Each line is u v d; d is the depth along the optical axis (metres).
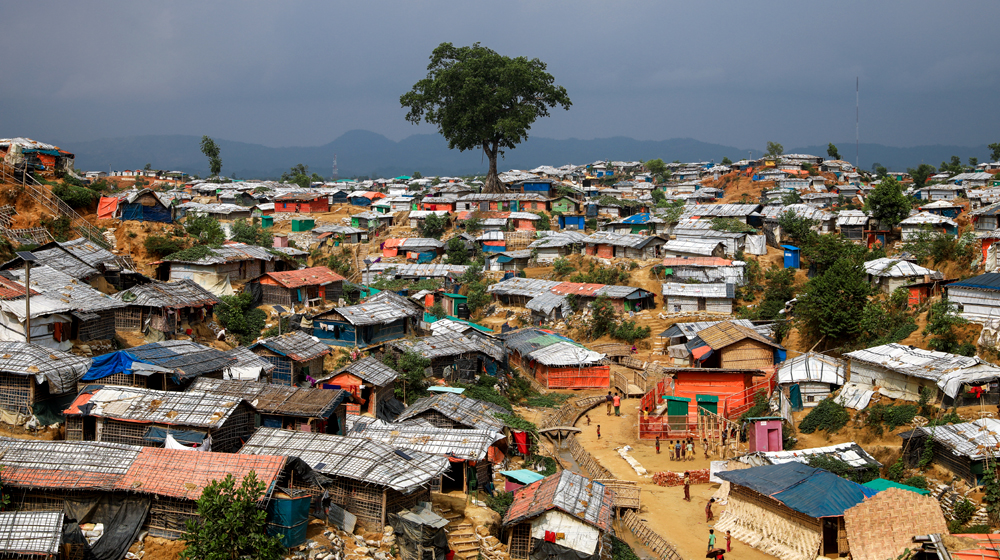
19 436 33.12
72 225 63.91
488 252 98.50
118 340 46.91
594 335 75.81
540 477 38.25
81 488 27.08
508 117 117.00
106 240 66.00
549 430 50.78
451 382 55.00
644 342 73.44
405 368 50.91
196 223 75.81
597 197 141.50
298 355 47.84
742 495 38.62
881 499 33.59
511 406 54.94
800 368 52.25
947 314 52.66
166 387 38.12
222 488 25.81
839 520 33.88
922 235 74.12
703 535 37.88
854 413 47.41
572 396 62.44
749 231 88.06
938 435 39.97
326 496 30.05
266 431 34.12
